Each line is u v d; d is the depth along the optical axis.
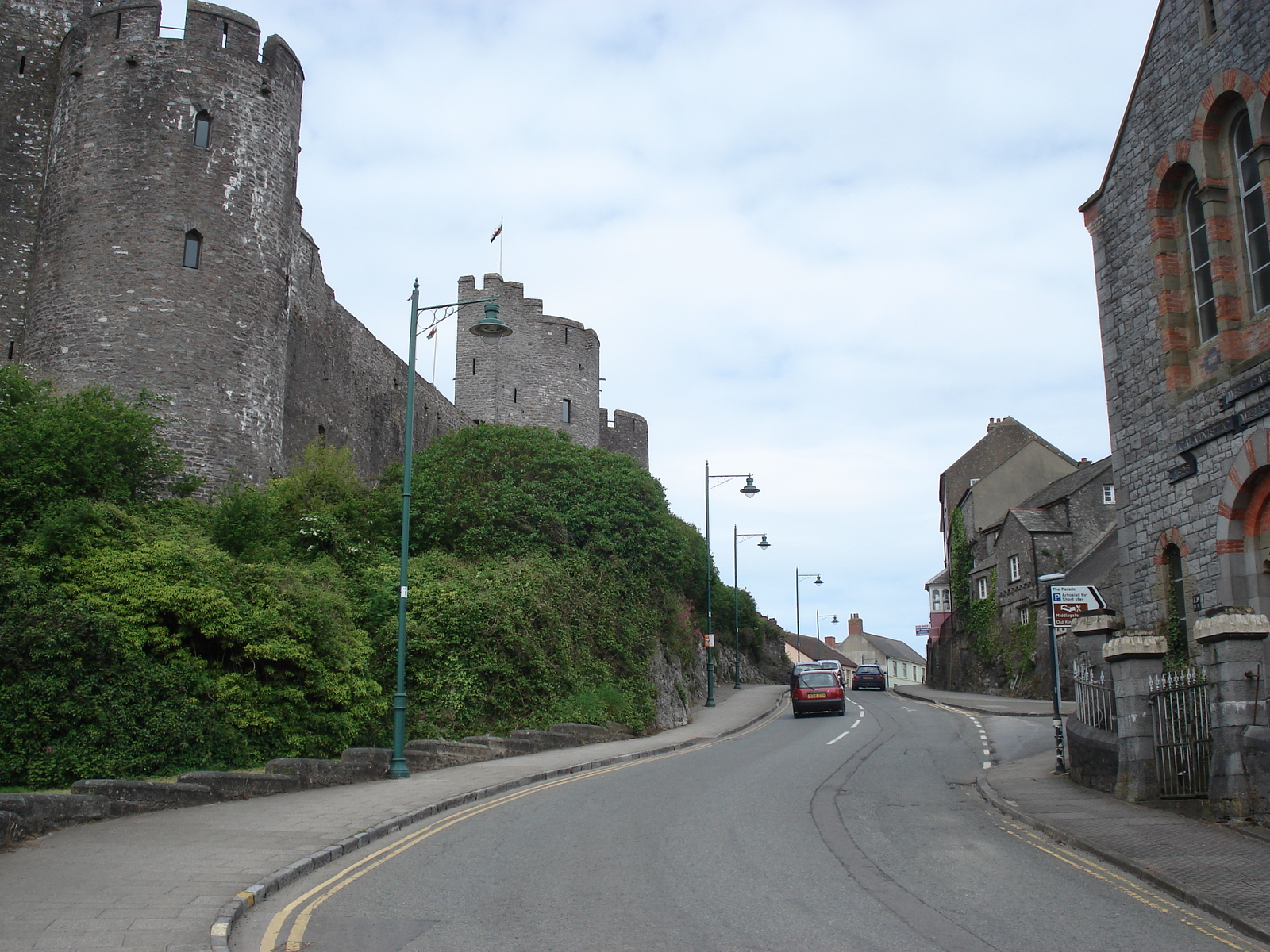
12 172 27.75
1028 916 7.93
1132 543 16.28
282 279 28.59
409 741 18.27
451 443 29.44
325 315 34.91
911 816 12.66
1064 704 34.47
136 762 13.59
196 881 8.72
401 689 16.94
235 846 10.27
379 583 21.98
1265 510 13.71
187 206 26.72
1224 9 14.52
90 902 7.98
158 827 11.28
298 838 10.80
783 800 13.95
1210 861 9.55
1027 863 9.90
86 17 28.14
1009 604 44.31
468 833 11.67
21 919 7.47
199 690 14.92
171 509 20.64
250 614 15.98
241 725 15.24
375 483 34.72
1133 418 16.34
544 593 25.00
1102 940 7.31
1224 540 13.98
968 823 12.20
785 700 43.22
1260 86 13.77
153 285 26.03
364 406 37.69
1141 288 16.22
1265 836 10.52
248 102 28.09
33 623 13.38
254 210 27.80
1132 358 16.42
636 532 30.03
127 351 25.58
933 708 36.91
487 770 17.67
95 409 19.27
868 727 27.81
